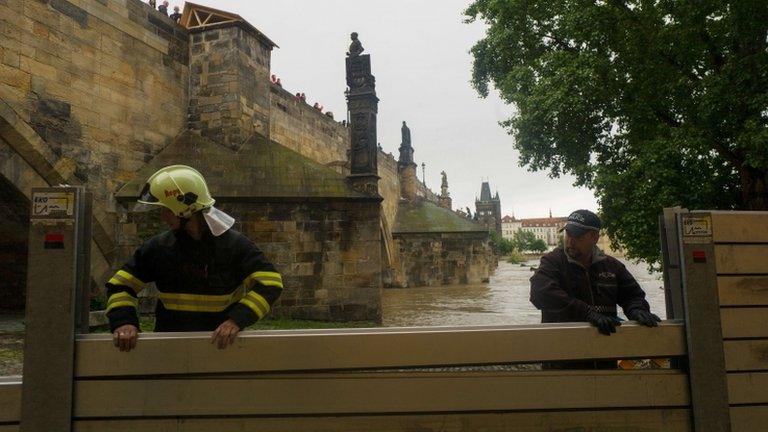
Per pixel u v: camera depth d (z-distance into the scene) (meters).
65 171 11.84
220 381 2.19
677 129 10.02
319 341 2.23
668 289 2.53
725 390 2.35
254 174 14.26
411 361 2.26
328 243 13.95
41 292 2.12
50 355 2.11
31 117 11.18
